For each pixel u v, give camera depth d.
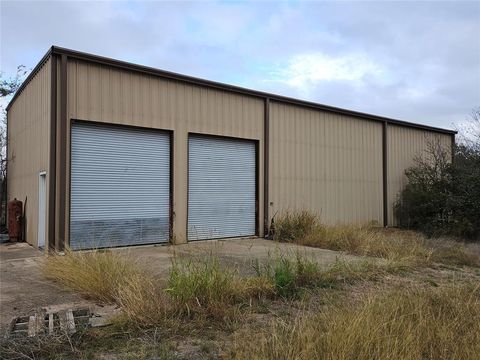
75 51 11.12
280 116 15.87
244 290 6.48
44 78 11.83
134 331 5.12
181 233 13.23
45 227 11.20
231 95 14.48
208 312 5.65
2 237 14.85
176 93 13.16
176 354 4.56
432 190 18.16
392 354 3.96
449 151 19.48
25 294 6.96
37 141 12.55
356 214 18.41
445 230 16.33
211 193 14.05
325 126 17.39
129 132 12.37
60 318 5.45
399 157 20.48
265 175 15.28
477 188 16.08
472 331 4.81
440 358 4.22
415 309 5.20
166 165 13.08
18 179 15.55
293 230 14.12
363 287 7.43
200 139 13.85
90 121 11.49
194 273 6.06
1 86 22.16
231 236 14.50
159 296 5.78
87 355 4.49
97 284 6.64
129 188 12.34
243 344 4.54
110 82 11.85
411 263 9.53
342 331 4.27
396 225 19.81
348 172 18.20
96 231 11.70
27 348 4.57
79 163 11.47
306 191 16.56
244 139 14.82
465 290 6.68
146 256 10.33
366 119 19.03
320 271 7.95
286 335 4.51
